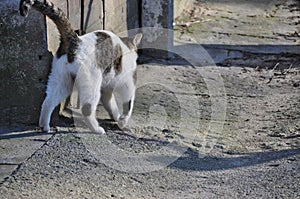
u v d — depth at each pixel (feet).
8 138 25.43
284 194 20.62
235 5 58.13
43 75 26.45
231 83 36.06
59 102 26.02
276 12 56.29
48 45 26.25
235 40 45.62
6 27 25.99
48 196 20.26
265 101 33.09
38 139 25.36
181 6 52.95
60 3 27.09
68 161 23.38
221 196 20.68
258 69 39.22
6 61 26.37
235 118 30.19
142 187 21.52
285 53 42.80
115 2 35.63
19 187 20.93
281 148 25.76
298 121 29.53
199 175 22.85
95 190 20.95
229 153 25.45
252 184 21.71
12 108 26.86
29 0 23.85
